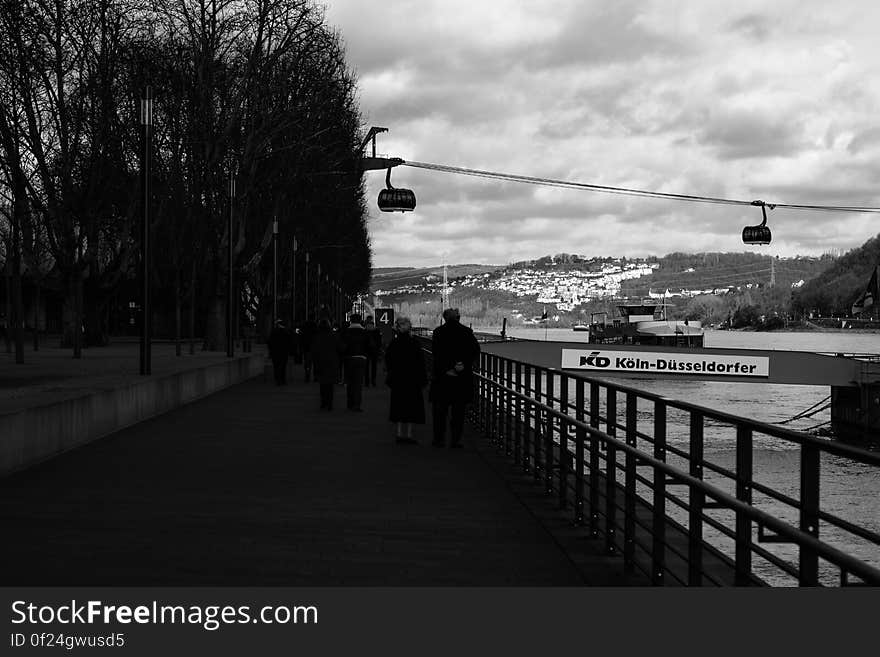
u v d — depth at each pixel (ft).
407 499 43.39
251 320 321.52
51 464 52.54
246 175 163.53
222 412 86.17
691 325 348.38
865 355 178.29
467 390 63.57
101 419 64.95
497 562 31.30
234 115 154.92
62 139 123.65
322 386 89.86
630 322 360.48
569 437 39.58
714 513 50.55
